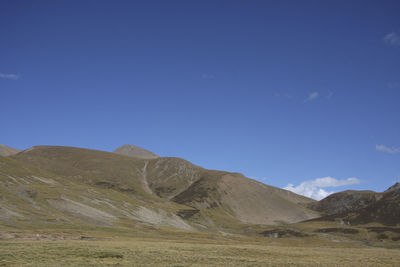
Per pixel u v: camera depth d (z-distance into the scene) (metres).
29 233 69.56
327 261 52.75
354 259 55.84
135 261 44.62
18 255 43.22
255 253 58.84
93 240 69.50
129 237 86.94
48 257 43.47
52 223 95.38
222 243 91.81
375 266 48.56
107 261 43.53
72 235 73.56
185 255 51.03
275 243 118.25
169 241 83.25
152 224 138.12
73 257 44.50
